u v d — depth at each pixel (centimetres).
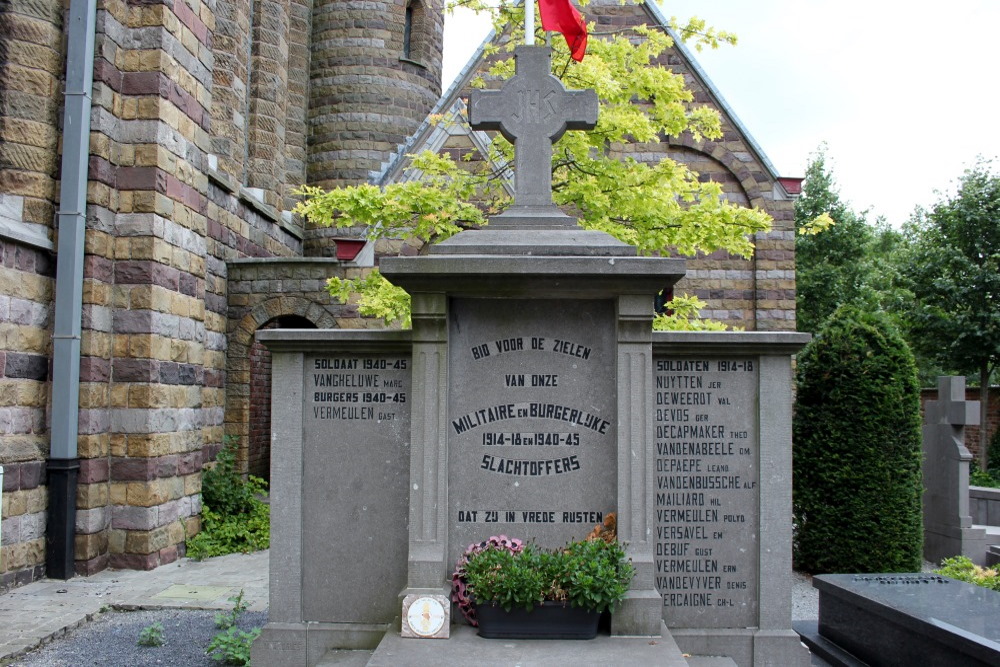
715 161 1614
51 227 920
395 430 564
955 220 2283
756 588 566
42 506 889
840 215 3133
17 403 872
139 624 750
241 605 788
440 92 2158
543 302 546
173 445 999
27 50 905
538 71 583
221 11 1519
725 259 1599
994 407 2241
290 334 561
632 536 524
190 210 1050
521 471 543
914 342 2348
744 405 572
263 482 1367
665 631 512
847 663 600
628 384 530
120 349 952
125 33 972
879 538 948
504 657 462
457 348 546
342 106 1997
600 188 997
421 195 935
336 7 2011
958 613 544
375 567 561
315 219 969
